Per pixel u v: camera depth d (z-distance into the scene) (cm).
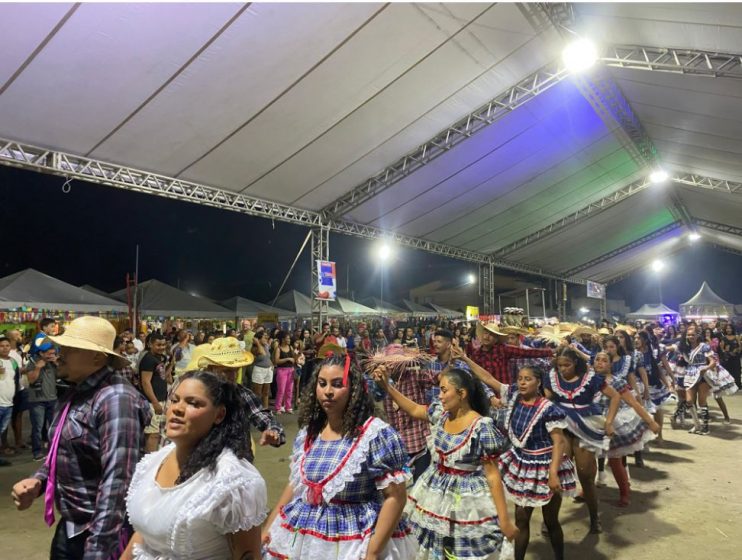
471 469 297
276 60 766
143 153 885
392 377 407
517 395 385
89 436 220
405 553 218
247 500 170
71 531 216
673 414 979
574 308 4200
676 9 730
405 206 1459
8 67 636
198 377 183
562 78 1070
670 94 1088
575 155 1497
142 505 176
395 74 895
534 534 446
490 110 1134
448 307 3822
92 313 1248
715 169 1568
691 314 2883
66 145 812
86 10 595
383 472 212
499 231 1962
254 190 1127
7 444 717
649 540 431
